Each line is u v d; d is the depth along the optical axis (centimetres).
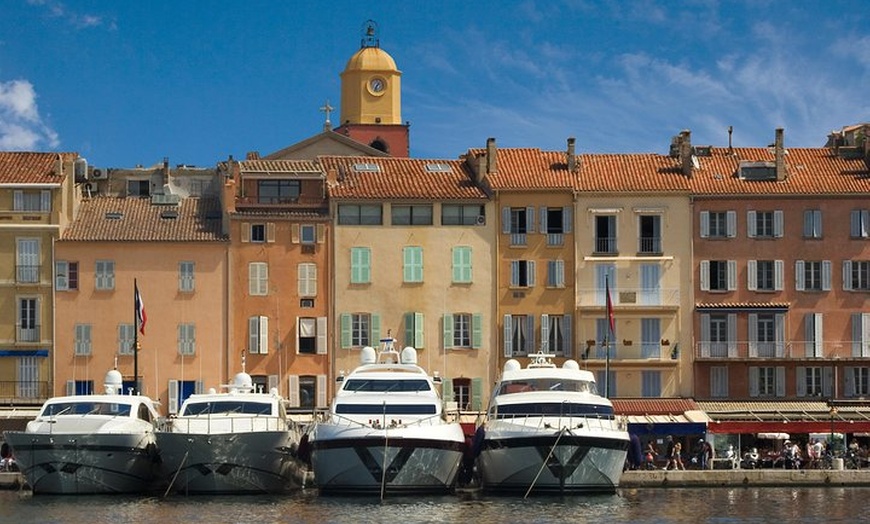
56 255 10669
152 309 10694
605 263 10919
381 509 7794
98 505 8012
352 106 13988
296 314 10769
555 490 8269
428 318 10838
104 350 10644
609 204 10962
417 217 10888
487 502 8056
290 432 8500
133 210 11006
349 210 10856
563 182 10969
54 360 10619
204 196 11394
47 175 10756
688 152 11125
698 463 9719
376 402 8350
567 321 10894
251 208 10812
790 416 10544
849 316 10969
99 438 8319
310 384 10762
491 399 8944
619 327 10919
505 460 8269
